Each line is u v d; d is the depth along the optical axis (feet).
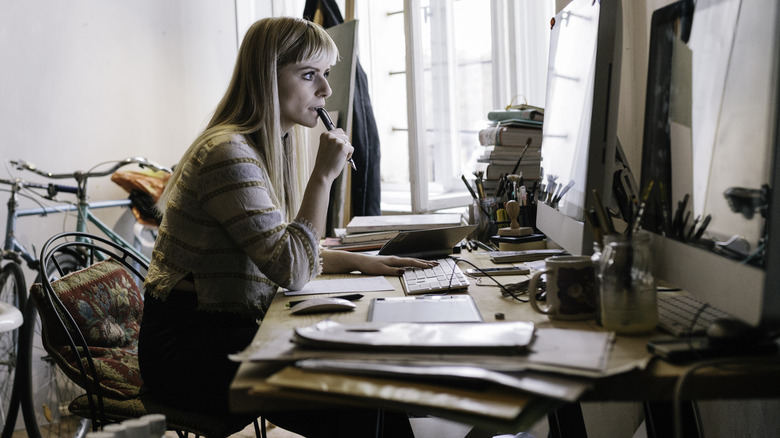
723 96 2.79
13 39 10.33
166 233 4.82
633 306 2.99
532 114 7.24
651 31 3.68
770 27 2.47
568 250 4.22
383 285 4.79
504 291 4.11
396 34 11.45
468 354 2.69
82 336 5.12
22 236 10.49
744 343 2.61
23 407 8.39
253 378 2.75
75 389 10.71
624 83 5.52
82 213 10.19
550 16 9.42
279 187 5.24
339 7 11.27
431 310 3.67
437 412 2.38
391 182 11.76
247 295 4.69
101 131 11.21
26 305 8.48
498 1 9.42
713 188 2.83
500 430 2.24
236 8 12.42
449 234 5.86
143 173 11.05
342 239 6.86
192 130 12.19
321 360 2.71
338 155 5.00
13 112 10.37
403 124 11.51
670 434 3.64
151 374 4.75
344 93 9.13
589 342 2.80
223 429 4.60
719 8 2.86
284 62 5.26
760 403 4.32
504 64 9.51
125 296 6.14
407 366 2.59
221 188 4.59
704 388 2.47
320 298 4.11
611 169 3.71
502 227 6.64
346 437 3.18
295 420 4.74
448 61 10.32
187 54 12.09
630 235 3.18
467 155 10.31
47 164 10.71
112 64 11.28
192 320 4.77
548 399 2.39
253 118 5.13
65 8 10.77
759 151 2.50
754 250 2.50
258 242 4.49
